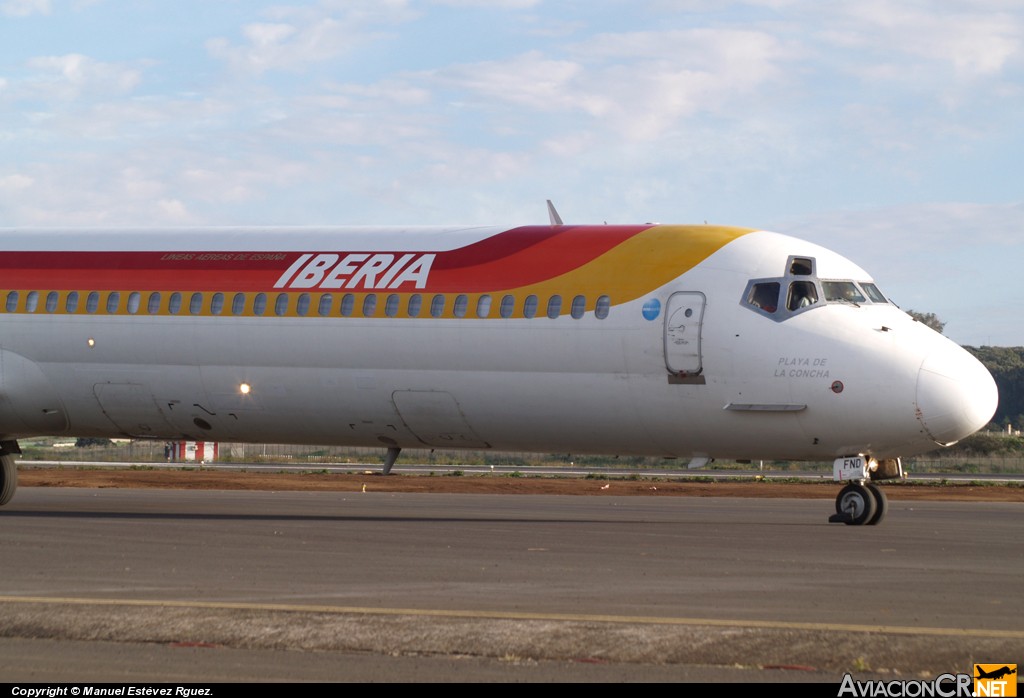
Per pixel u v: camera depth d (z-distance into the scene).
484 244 77.06
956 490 133.75
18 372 82.50
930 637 34.12
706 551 56.97
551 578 46.38
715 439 71.88
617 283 72.62
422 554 54.41
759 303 70.62
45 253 84.44
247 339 78.12
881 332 69.50
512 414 74.31
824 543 61.56
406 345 75.19
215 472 160.88
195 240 82.94
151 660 31.22
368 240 79.69
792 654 32.03
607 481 155.38
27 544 57.47
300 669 30.28
